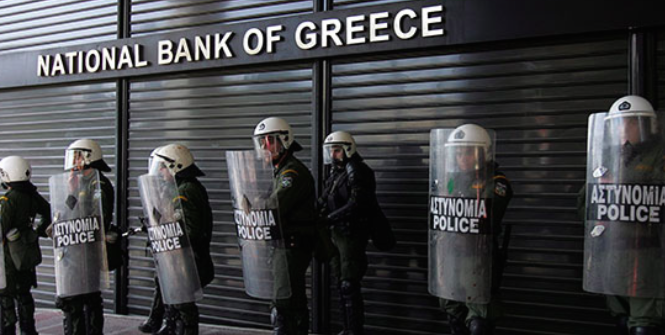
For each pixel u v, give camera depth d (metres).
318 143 5.27
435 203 3.50
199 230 4.26
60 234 4.16
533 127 4.55
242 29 5.57
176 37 5.87
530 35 4.46
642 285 3.02
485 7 4.62
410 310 4.91
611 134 3.11
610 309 3.53
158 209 4.09
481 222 3.33
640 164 3.02
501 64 4.66
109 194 4.66
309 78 5.36
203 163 5.83
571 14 4.34
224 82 5.75
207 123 5.83
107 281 4.25
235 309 5.62
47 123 6.67
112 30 6.33
